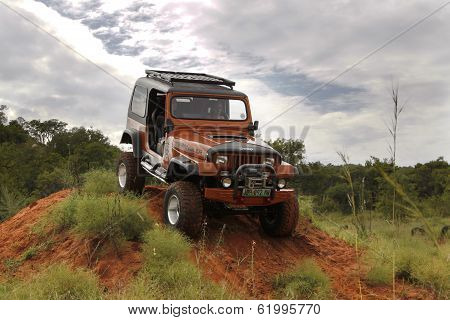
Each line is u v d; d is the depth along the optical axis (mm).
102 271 5695
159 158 7012
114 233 6180
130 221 6332
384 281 6141
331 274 6387
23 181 36594
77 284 5164
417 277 6223
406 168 28578
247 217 7637
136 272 5535
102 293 5152
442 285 6039
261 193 6105
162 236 5738
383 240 7270
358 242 7418
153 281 5176
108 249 6031
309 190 21812
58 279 5230
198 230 6105
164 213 6484
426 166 29344
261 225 7250
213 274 5723
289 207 6789
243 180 6047
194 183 6688
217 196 5969
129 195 7219
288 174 6359
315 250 7145
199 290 5051
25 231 7250
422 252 6734
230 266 6004
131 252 5965
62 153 50156
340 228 8633
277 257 6633
